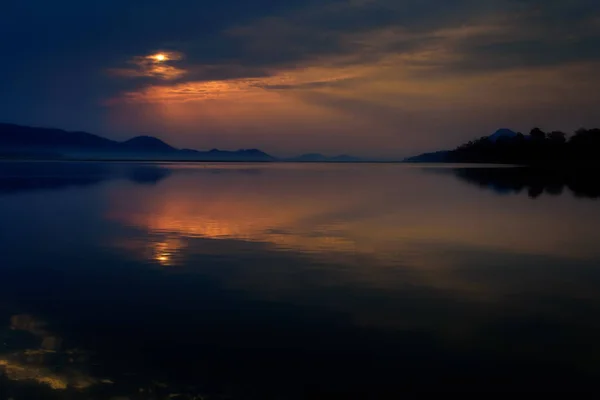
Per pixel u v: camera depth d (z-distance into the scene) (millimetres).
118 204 26672
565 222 20188
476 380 6387
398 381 6355
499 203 27781
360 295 9867
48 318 8492
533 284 10781
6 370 6508
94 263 12602
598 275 11508
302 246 15000
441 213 23125
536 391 6137
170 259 13094
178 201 28656
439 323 8312
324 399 5945
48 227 18469
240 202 28359
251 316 8641
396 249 14586
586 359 6949
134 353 7094
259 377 6422
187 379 6352
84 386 6137
